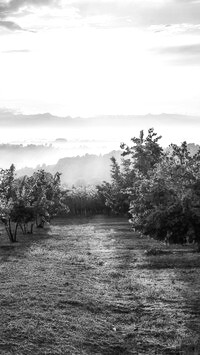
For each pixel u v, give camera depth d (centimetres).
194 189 2231
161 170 2370
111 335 1267
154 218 2273
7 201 3881
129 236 4212
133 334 1284
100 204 7750
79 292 1731
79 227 5588
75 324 1327
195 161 2372
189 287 1858
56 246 3525
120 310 1520
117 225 5716
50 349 1126
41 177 5459
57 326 1292
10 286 1806
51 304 1517
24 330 1238
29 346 1135
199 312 1502
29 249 3319
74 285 1862
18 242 3909
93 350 1152
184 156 2411
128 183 4641
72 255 2920
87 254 2998
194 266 2409
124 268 2386
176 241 2347
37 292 1694
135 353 1153
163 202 2289
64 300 1578
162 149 4066
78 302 1565
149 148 4031
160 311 1512
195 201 2205
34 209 4075
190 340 1232
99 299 1645
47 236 4431
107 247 3412
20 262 2581
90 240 3966
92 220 6888
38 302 1538
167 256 2792
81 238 4162
